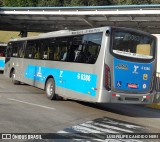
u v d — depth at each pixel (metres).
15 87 19.11
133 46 11.71
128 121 10.87
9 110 10.89
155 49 12.23
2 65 31.00
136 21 30.56
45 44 16.23
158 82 15.98
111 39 11.29
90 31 12.15
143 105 16.14
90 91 11.65
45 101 14.07
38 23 42.72
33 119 9.65
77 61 12.73
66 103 13.97
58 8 33.25
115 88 11.34
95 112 12.20
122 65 11.45
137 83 11.77
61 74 13.92
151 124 10.70
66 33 14.04
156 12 25.98
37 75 16.72
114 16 30.80
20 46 20.45
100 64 11.28
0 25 48.53
